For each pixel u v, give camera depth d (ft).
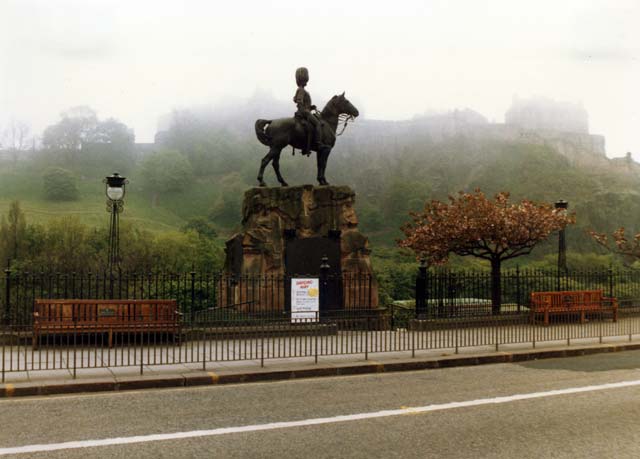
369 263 61.77
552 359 45.09
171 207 412.77
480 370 40.42
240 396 31.94
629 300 63.16
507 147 441.68
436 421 27.04
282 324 49.49
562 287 71.77
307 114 62.90
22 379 33.17
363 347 47.21
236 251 61.26
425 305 56.80
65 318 42.45
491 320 55.72
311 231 60.64
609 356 46.60
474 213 67.82
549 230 67.46
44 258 107.14
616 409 29.50
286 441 23.91
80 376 34.24
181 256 157.69
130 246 135.95
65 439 23.85
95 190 403.95
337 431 25.35
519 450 23.04
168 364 37.93
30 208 341.00
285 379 36.88
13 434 24.49
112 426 25.77
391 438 24.44
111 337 43.27
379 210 358.84
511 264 219.00
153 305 44.04
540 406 29.99
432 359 41.60
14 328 44.52
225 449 22.82
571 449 23.24
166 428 25.54
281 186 62.44
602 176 353.31
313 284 53.62
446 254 70.08
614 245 229.25
